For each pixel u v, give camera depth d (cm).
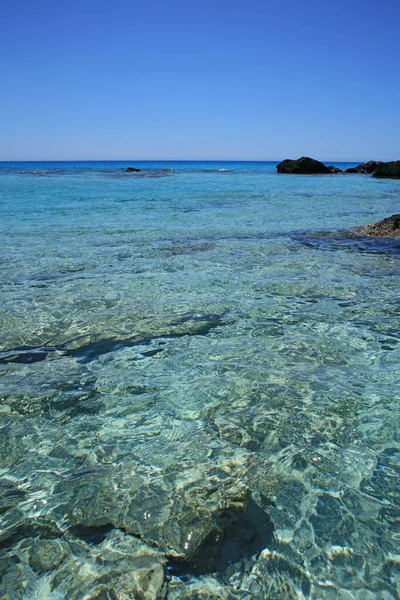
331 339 509
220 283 735
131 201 2059
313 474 294
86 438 335
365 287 712
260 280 752
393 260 902
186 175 4862
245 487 283
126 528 253
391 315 586
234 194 2430
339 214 1617
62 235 1180
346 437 333
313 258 924
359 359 460
